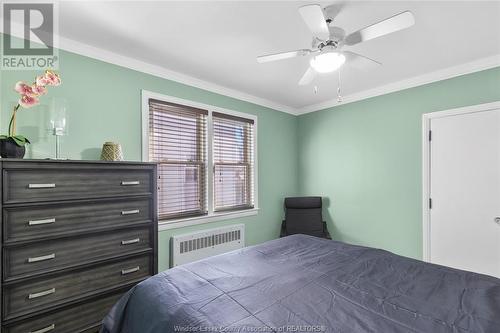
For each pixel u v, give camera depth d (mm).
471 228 2477
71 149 2045
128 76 2379
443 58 2369
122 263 1892
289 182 4008
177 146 2748
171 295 1265
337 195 3604
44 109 1917
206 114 2982
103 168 1797
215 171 3119
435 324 1007
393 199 3035
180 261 2660
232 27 1878
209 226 2998
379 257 1778
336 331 967
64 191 1627
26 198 1480
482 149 2412
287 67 2574
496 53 2266
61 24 1824
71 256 1655
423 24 1828
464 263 2512
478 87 2428
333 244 2127
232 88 3168
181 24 1835
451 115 2596
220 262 1701
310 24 1469
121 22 1807
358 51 2234
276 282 1394
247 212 3391
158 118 2598
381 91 3107
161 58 2373
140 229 1993
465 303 1155
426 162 2758
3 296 1404
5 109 1788
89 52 2143
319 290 1302
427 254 2742
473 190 2465
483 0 1576
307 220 3582
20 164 1455
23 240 1465
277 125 3842
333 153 3652
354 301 1191
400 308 1128
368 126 3268
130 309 1346
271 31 1933
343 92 3314
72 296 1656
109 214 1832
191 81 2826
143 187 2018
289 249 1998
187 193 2838
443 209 2652
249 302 1183
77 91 2078
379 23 1407
